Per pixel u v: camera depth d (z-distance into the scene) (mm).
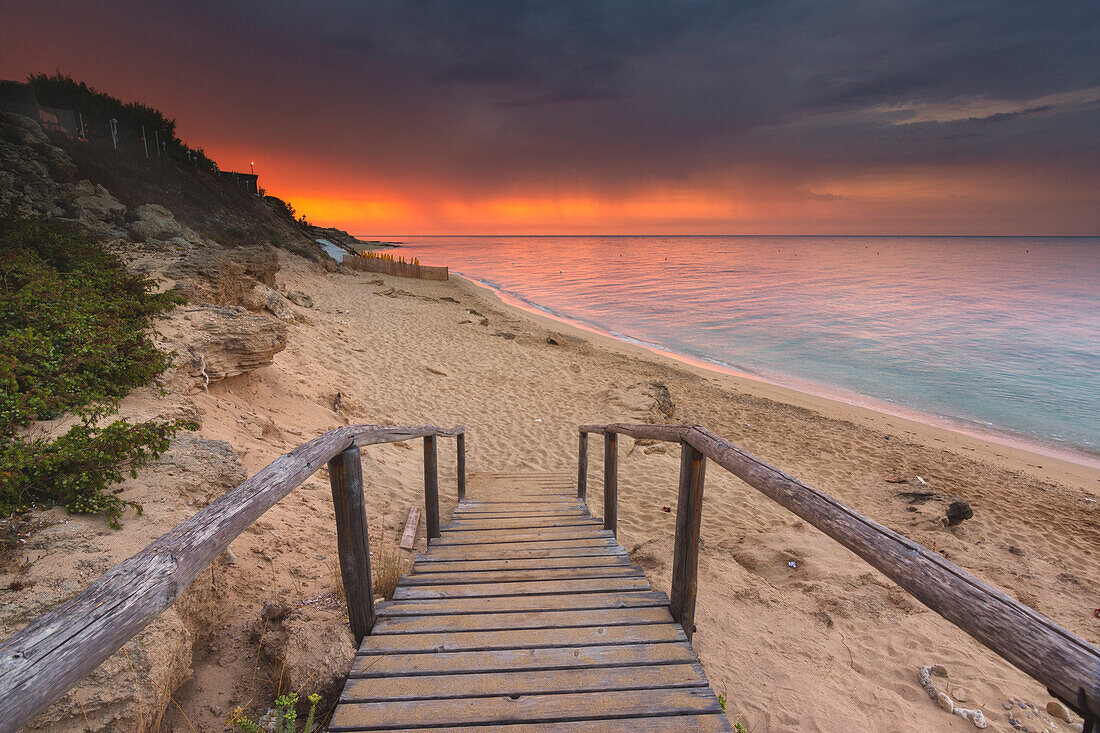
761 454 9672
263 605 2787
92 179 20219
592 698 1835
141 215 18875
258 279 11812
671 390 13812
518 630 2271
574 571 2996
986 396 15586
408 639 2199
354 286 24328
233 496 1555
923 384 16750
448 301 24938
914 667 3262
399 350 13922
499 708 1782
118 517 2500
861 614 3828
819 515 1571
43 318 4391
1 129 18422
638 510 6324
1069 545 6754
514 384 12445
